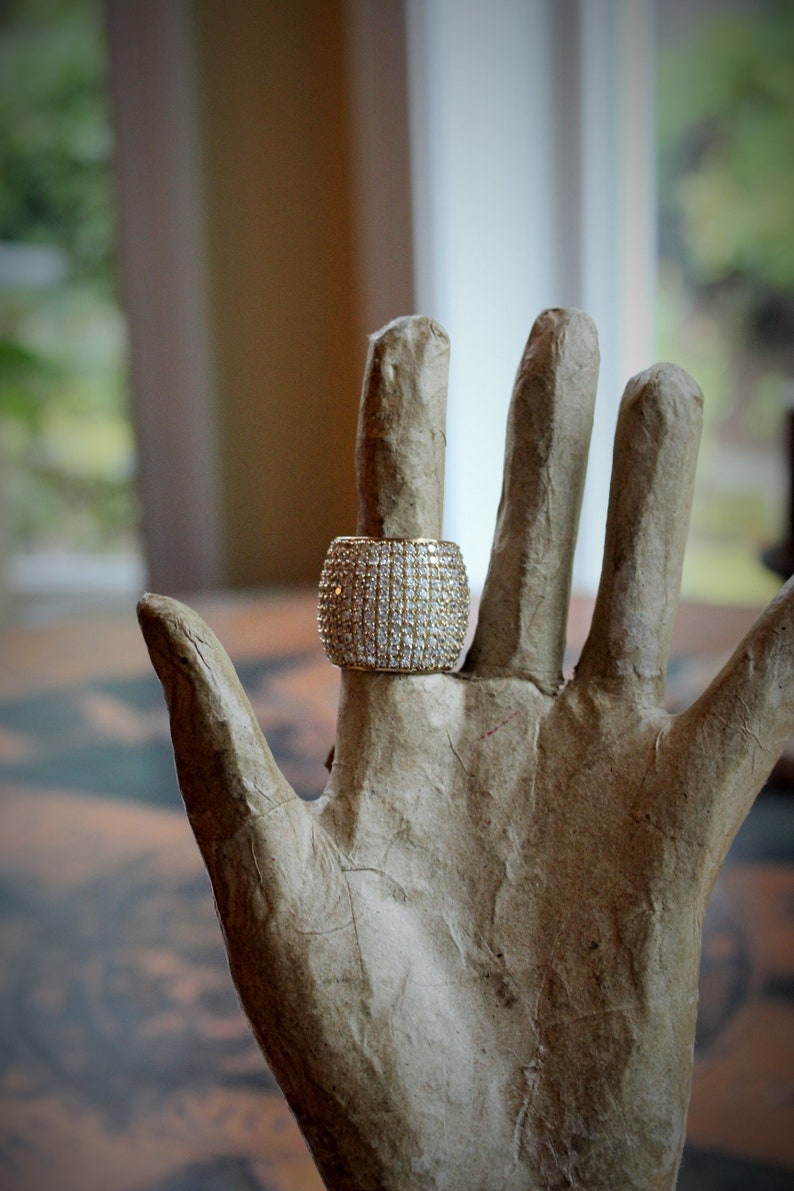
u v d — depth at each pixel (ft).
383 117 1.97
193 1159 0.81
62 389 4.02
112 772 1.37
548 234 2.13
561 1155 0.70
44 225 3.94
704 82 2.62
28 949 1.03
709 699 0.72
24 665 1.83
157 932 1.06
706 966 0.97
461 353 2.06
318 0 2.17
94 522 4.09
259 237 2.31
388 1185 0.68
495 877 0.74
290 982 0.68
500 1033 0.71
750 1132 0.80
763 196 2.66
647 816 0.72
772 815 1.22
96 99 3.82
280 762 1.25
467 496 2.09
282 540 2.44
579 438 0.79
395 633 0.76
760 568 2.82
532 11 2.01
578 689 0.77
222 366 2.39
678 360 2.78
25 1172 0.80
